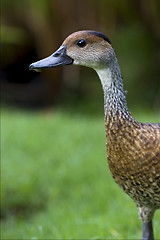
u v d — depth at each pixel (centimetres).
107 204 1008
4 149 1338
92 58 636
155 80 2180
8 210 1123
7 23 2145
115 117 624
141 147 605
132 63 2178
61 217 991
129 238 814
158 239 789
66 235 857
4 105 2334
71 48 647
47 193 1166
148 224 687
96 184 1120
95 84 2261
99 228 862
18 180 1214
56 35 2127
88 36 638
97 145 1341
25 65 2481
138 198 651
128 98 2120
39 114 2042
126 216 900
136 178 616
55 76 2242
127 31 2186
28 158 1302
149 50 2191
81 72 2278
